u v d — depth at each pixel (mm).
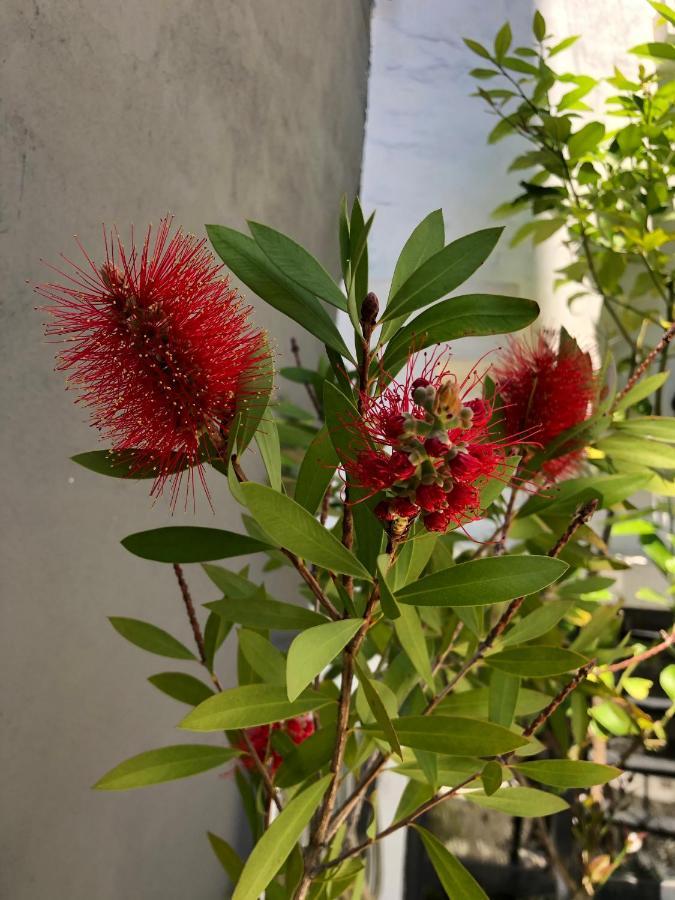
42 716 770
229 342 551
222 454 578
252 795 946
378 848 1508
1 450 667
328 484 664
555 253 2137
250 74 1243
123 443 579
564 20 2170
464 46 2314
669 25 2012
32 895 774
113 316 517
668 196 1520
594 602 1179
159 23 903
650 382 1003
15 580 704
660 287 1566
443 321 594
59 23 689
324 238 1837
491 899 1749
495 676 781
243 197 1239
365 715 786
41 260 694
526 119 1670
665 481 1092
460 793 765
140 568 988
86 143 754
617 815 1726
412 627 691
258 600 700
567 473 987
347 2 1983
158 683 812
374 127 2348
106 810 932
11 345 665
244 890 587
